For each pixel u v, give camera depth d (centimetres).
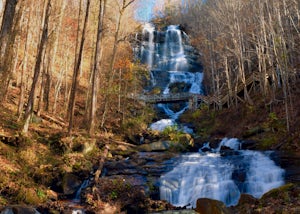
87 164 1195
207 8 4169
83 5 2661
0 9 1812
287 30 2175
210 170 1223
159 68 4512
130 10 3619
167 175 1179
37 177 1042
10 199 852
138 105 2917
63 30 2603
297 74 2106
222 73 3400
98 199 963
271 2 2525
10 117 1470
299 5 2183
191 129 2498
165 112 3375
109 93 2111
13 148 1121
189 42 4981
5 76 1346
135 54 4291
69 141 1313
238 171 1198
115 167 1234
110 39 3148
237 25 2806
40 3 2306
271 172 1150
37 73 1332
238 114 2303
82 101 2528
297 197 805
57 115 1988
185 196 1097
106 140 1636
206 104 3069
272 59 2159
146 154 1471
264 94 2075
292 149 1360
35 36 2736
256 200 866
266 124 1816
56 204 908
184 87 3984
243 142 1697
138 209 952
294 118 1634
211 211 781
